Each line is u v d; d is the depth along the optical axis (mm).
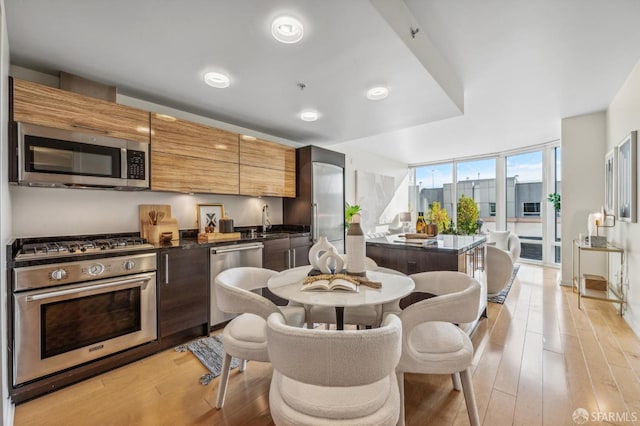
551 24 2020
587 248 3195
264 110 2984
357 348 881
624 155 2975
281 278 1731
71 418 1562
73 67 2096
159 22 1589
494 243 5156
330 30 1657
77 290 1832
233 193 3143
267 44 1799
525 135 5133
